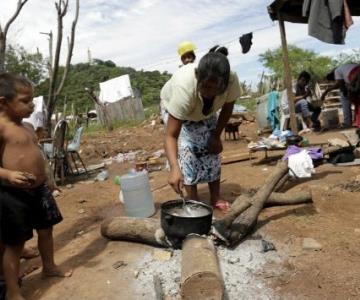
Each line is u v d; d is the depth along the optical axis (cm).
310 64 2277
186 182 431
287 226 386
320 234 363
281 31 814
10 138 297
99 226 461
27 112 301
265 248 344
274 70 2339
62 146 753
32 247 420
